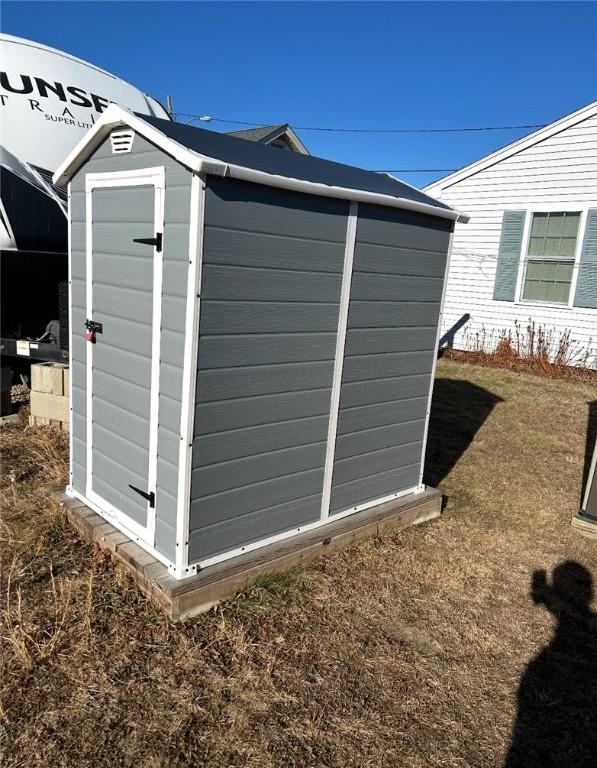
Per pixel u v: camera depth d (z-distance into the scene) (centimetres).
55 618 264
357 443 338
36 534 328
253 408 277
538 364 945
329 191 275
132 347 279
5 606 271
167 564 274
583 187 916
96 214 291
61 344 504
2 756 199
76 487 345
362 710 230
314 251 284
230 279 252
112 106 261
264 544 301
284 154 331
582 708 241
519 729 228
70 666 238
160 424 268
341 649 262
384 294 328
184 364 248
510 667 262
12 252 527
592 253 919
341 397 320
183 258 243
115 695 226
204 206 235
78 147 286
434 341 371
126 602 275
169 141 236
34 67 560
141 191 261
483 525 396
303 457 308
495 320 1043
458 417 654
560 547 375
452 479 477
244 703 227
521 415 673
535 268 991
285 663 250
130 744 206
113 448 304
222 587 278
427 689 245
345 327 309
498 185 1007
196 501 264
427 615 293
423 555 348
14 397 593
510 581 331
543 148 948
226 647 255
